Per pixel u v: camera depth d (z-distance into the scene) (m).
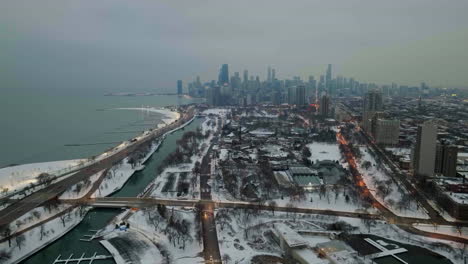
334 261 181.50
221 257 195.62
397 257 197.62
